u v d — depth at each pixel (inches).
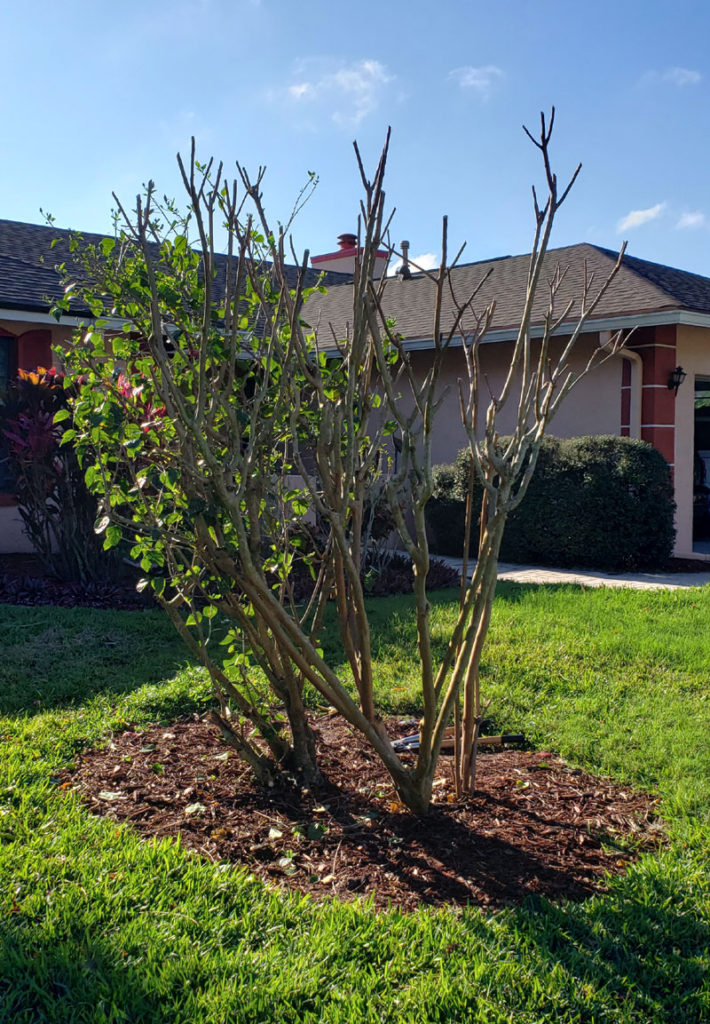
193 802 160.4
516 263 660.7
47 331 462.3
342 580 152.6
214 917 120.4
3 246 527.2
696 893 129.4
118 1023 99.7
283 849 143.7
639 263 620.1
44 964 107.7
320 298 706.2
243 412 152.3
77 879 129.3
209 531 157.1
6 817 148.6
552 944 117.0
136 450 150.3
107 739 192.5
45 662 247.6
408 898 129.3
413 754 185.3
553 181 138.7
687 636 281.3
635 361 489.1
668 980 110.7
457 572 414.0
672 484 488.4
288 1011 102.3
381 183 130.3
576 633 281.7
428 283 690.8
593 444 458.3
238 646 194.7
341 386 159.8
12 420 350.6
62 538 358.0
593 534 451.5
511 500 146.5
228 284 147.5
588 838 147.6
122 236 162.2
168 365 147.4
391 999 104.8
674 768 175.6
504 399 146.6
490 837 147.3
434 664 246.8
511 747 194.5
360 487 152.9
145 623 287.9
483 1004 104.3
